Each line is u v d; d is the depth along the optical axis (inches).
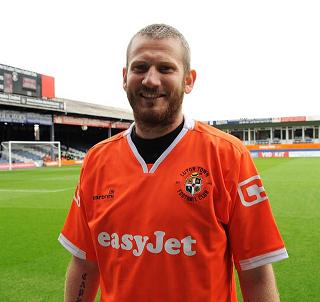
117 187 62.6
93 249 70.2
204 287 56.8
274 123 2119.8
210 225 57.4
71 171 1061.1
